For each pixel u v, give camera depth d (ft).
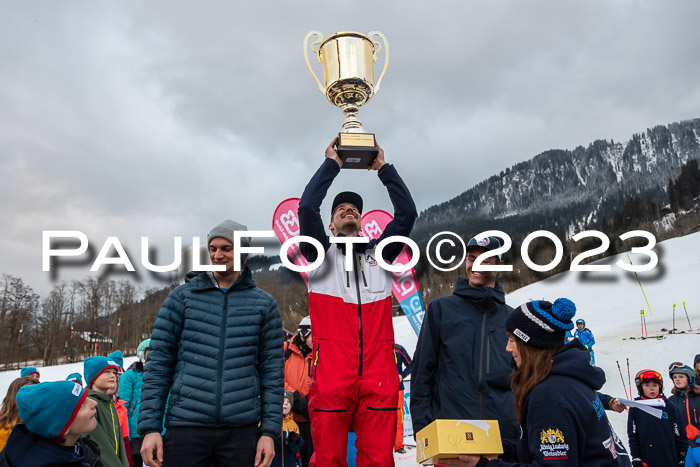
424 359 9.77
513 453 7.15
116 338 184.24
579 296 128.88
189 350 8.95
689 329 68.28
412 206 10.38
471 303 9.90
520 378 6.33
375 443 8.79
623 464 6.09
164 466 8.22
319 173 10.16
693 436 14.39
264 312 9.57
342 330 9.32
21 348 178.09
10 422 11.82
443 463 6.63
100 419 13.08
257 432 8.95
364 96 11.19
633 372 49.37
